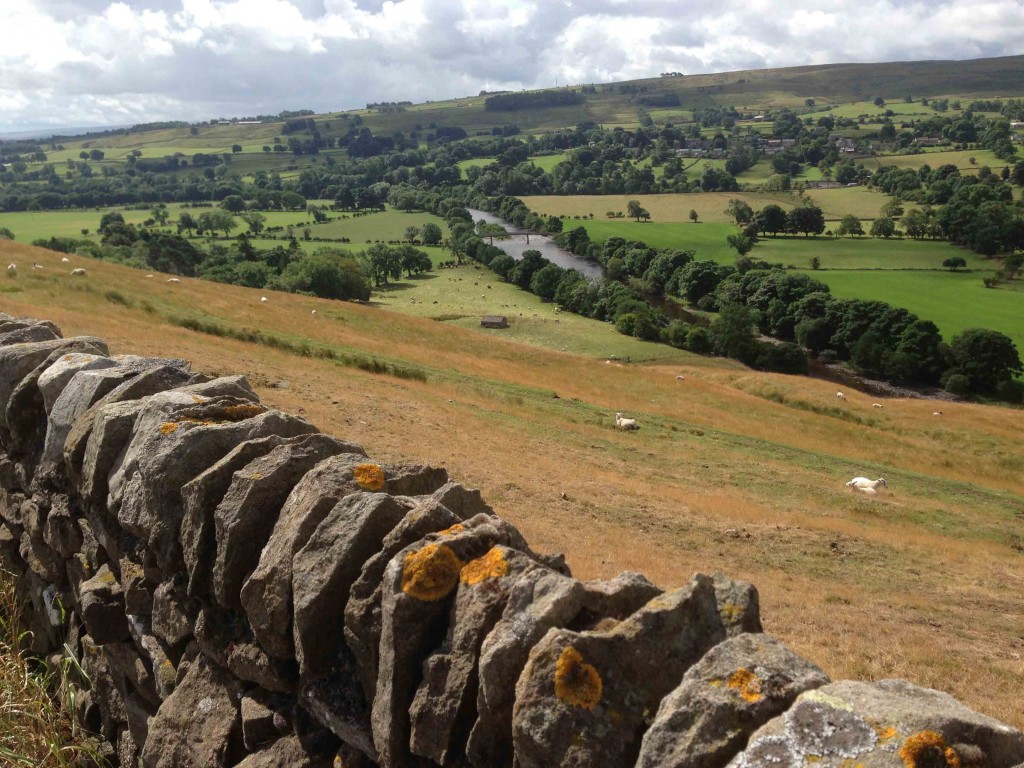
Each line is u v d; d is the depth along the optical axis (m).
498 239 185.88
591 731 2.71
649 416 39.19
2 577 7.24
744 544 19.34
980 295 117.62
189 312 40.59
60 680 6.53
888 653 12.55
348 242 182.12
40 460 6.76
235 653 4.29
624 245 156.25
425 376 37.31
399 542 3.66
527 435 29.02
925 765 2.11
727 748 2.42
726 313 91.38
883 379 90.12
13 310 28.58
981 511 29.98
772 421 43.88
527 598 3.15
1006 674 12.28
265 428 4.91
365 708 3.62
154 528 4.80
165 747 4.61
